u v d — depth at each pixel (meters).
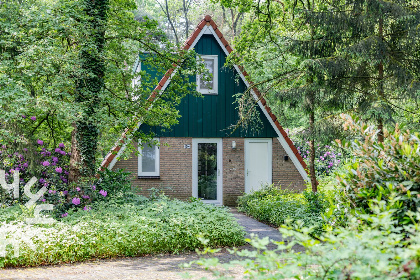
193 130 16.70
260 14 15.93
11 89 9.01
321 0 14.11
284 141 17.20
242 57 16.12
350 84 13.02
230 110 17.06
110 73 12.05
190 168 16.62
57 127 15.05
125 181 11.85
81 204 10.58
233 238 9.45
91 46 10.48
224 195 16.88
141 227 8.74
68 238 8.11
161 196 11.84
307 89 13.57
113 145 15.63
